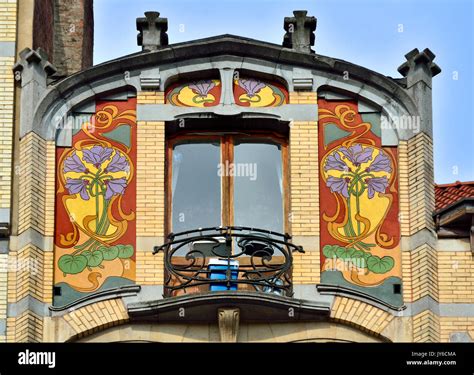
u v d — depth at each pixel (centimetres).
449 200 2212
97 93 2209
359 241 2147
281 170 2208
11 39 2244
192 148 2217
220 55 2231
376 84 2217
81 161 2178
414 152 2186
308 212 2158
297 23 2252
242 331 2100
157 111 2202
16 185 2159
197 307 2077
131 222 2152
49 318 2094
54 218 2145
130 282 2120
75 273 2122
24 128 2181
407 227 2152
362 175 2180
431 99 2217
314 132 2197
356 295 2112
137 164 2177
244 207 2191
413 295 2117
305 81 2216
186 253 2150
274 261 2141
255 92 2225
